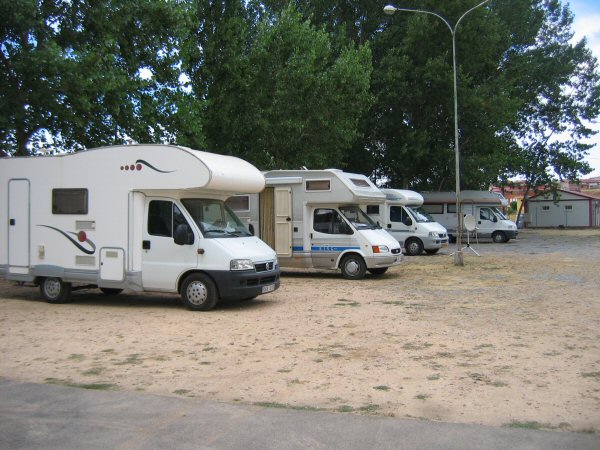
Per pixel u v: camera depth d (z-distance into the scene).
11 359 7.14
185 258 10.53
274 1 28.98
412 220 23.31
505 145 36.78
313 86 24.62
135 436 4.61
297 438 4.53
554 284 13.96
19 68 13.61
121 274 10.77
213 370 6.62
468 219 21.81
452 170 32.69
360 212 16.02
